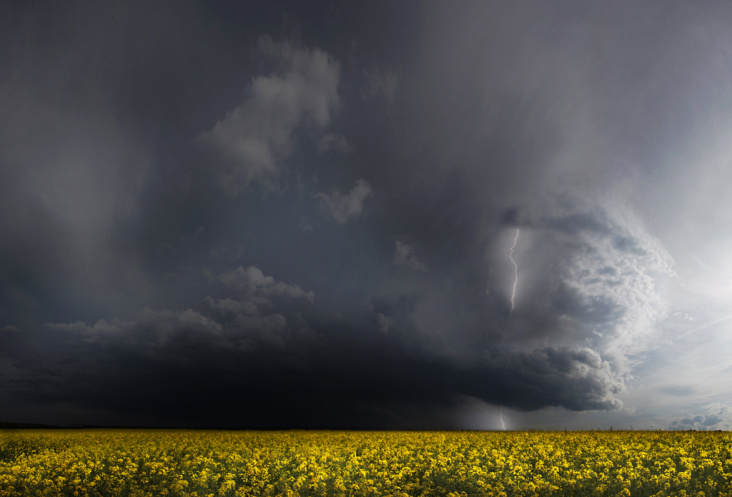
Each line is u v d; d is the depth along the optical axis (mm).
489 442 21469
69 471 13273
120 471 13836
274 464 14211
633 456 14930
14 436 29484
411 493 11445
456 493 10594
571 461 14789
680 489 10898
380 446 20219
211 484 12070
